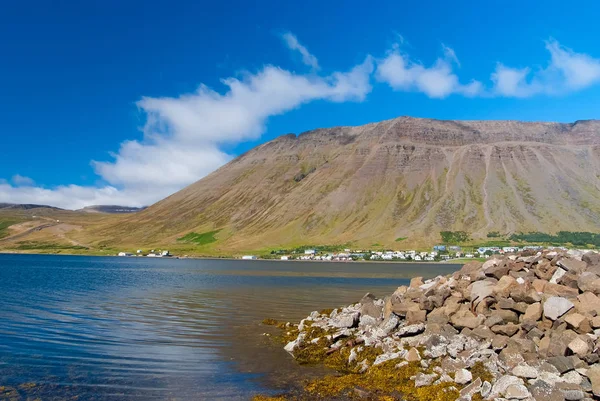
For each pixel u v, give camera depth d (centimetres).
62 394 2072
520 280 2833
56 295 6694
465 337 2475
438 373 2223
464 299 2919
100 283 9494
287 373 2502
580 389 1802
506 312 2562
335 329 3347
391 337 2781
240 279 11831
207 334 3653
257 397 2078
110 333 3609
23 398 1998
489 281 2933
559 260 2933
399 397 2067
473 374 2131
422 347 2528
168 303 5878
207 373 2488
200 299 6494
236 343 3319
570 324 2212
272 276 13538
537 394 1822
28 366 2525
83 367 2548
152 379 2355
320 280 11938
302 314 5028
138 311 5000
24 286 8350
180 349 3081
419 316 2862
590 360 1945
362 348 2759
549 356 2089
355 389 2184
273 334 3700
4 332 3522
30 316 4431
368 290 8575
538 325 2388
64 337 3394
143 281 10444
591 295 2364
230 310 5241
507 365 2144
